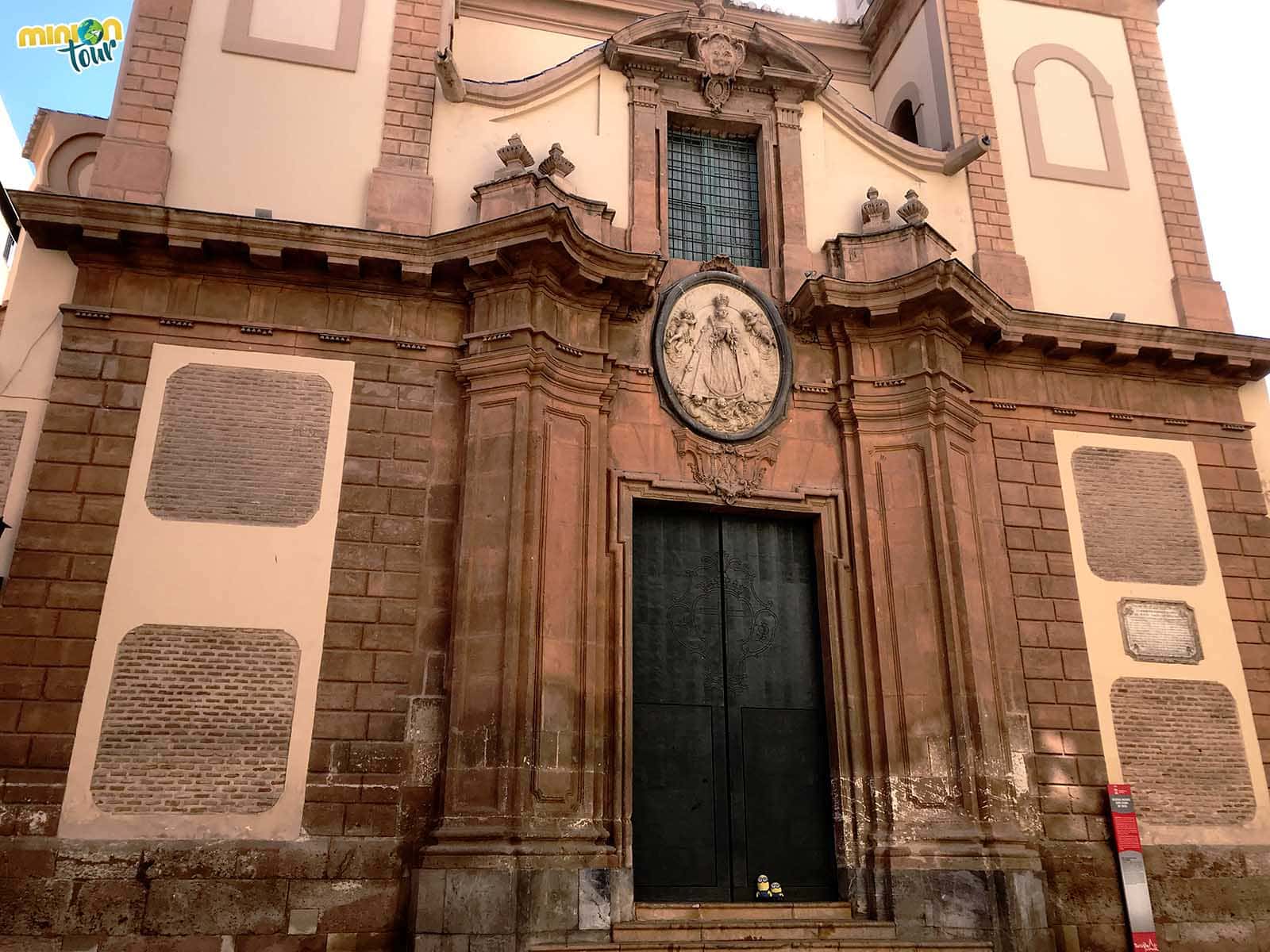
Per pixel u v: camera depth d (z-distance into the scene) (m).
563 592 11.02
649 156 13.62
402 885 9.98
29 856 9.46
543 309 11.85
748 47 14.48
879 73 17.69
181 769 9.99
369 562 11.02
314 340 11.72
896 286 12.62
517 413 11.27
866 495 12.44
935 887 10.66
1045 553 12.86
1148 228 15.12
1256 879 11.84
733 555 12.56
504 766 10.00
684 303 12.93
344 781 10.21
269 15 13.07
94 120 13.19
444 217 12.67
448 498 11.40
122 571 10.51
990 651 11.93
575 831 10.21
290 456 11.26
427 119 13.00
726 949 9.63
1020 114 15.34
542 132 13.46
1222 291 14.91
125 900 9.48
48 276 11.42
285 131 12.59
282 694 10.41
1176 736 12.37
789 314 13.21
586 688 10.84
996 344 13.41
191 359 11.37
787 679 12.23
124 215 11.16
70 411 10.94
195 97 12.48
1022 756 11.81
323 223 12.29
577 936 9.79
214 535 10.81
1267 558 13.57
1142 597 12.96
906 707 11.51
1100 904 11.36
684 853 11.30
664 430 12.41
